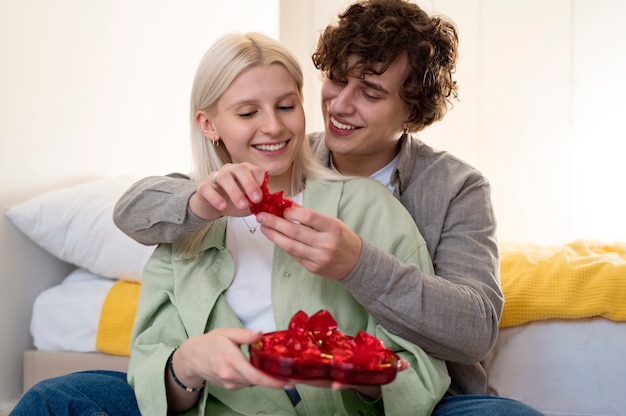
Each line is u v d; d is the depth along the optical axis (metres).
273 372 0.93
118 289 2.01
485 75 3.97
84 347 1.96
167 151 2.95
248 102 1.31
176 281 1.33
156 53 2.82
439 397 1.22
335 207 1.35
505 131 3.96
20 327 2.07
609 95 3.87
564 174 3.92
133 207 1.32
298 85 1.37
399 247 1.33
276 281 1.30
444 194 1.49
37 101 2.13
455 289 1.25
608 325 1.76
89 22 2.38
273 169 1.34
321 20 4.20
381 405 1.27
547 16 3.90
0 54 1.97
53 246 2.07
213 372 1.05
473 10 3.96
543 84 3.92
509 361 1.78
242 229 1.37
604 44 3.86
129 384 1.25
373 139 1.51
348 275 1.15
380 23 1.46
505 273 1.84
